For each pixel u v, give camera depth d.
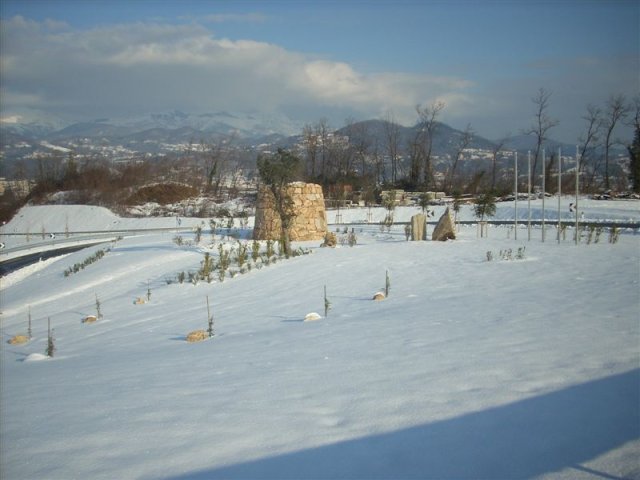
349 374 6.17
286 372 6.57
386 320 9.70
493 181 63.94
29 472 4.06
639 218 32.38
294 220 28.45
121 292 20.08
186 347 9.64
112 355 9.85
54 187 71.31
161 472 3.89
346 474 3.69
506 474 3.55
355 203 56.62
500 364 6.06
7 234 51.59
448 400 4.98
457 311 9.93
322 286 15.54
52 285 24.22
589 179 67.81
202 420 4.96
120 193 66.56
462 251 20.36
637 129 56.44
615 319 8.27
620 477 3.44
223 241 28.33
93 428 5.03
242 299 15.20
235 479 3.71
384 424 4.51
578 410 4.57
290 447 4.18
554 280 13.08
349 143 73.62
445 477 3.56
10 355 11.77
